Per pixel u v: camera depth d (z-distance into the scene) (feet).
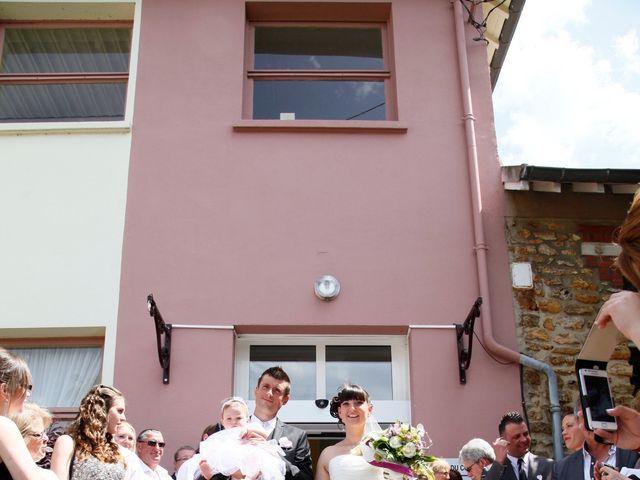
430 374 19.67
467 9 23.20
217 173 21.45
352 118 23.15
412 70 22.82
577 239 21.34
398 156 21.77
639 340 5.60
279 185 21.36
